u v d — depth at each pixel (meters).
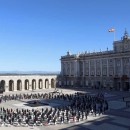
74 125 46.31
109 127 44.09
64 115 53.31
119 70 120.94
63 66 153.50
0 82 127.69
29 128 44.50
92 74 136.00
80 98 79.12
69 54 150.50
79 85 142.75
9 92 119.06
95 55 133.38
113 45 125.31
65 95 92.75
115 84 121.88
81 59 142.12
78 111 55.09
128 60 116.56
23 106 70.00
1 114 54.19
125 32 120.12
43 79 141.25
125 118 51.91
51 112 55.19
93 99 75.69
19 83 134.00
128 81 115.81
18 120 48.66
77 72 143.00
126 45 118.69
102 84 129.25
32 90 129.88
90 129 42.94
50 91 122.31
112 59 124.31
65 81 150.25
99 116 54.47
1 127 45.28
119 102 75.38
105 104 67.25
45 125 46.62
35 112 52.91
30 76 134.62
